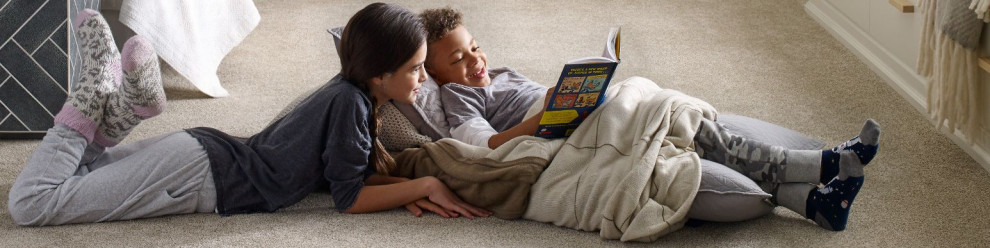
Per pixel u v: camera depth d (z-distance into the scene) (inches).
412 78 78.9
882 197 86.7
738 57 130.3
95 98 82.0
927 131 103.0
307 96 90.4
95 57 83.4
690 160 77.6
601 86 79.4
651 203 75.9
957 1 89.3
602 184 77.4
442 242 78.1
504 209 81.6
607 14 152.0
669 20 148.0
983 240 78.9
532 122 83.7
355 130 78.7
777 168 78.6
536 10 154.5
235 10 124.4
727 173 77.6
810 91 116.6
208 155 82.3
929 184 89.7
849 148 76.1
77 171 84.4
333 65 128.4
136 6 106.9
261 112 111.4
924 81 108.7
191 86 119.2
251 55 132.1
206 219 82.4
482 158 82.5
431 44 91.0
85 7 107.3
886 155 96.6
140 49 80.5
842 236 78.9
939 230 80.6
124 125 84.4
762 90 117.5
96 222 81.5
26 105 102.4
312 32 142.9
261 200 82.9
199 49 115.0
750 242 77.7
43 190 80.0
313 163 80.9
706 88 118.6
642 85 86.7
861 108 110.6
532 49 135.1
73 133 81.4
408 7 155.6
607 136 80.1
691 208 77.8
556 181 79.8
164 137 84.0
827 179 78.7
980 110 93.4
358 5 157.4
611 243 77.0
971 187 89.0
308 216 83.4
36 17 101.1
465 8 155.5
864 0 126.0
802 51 131.8
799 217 82.3
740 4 155.6
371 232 80.1
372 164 84.5
